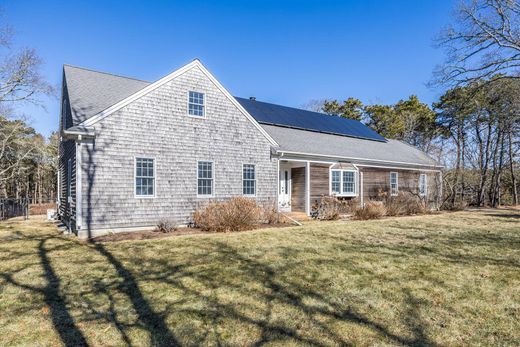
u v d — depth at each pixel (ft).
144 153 36.50
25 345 10.83
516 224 42.29
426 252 24.75
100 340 11.20
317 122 69.46
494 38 56.49
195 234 33.50
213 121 42.14
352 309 13.87
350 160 57.62
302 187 53.83
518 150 84.58
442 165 74.59
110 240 30.07
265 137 47.42
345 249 25.73
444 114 93.30
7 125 79.61
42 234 34.91
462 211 64.80
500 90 64.13
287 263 21.29
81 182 32.68
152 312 13.53
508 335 11.71
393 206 54.95
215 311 13.61
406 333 11.76
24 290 16.26
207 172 41.39
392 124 122.62
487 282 17.56
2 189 99.25
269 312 13.52
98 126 33.73
